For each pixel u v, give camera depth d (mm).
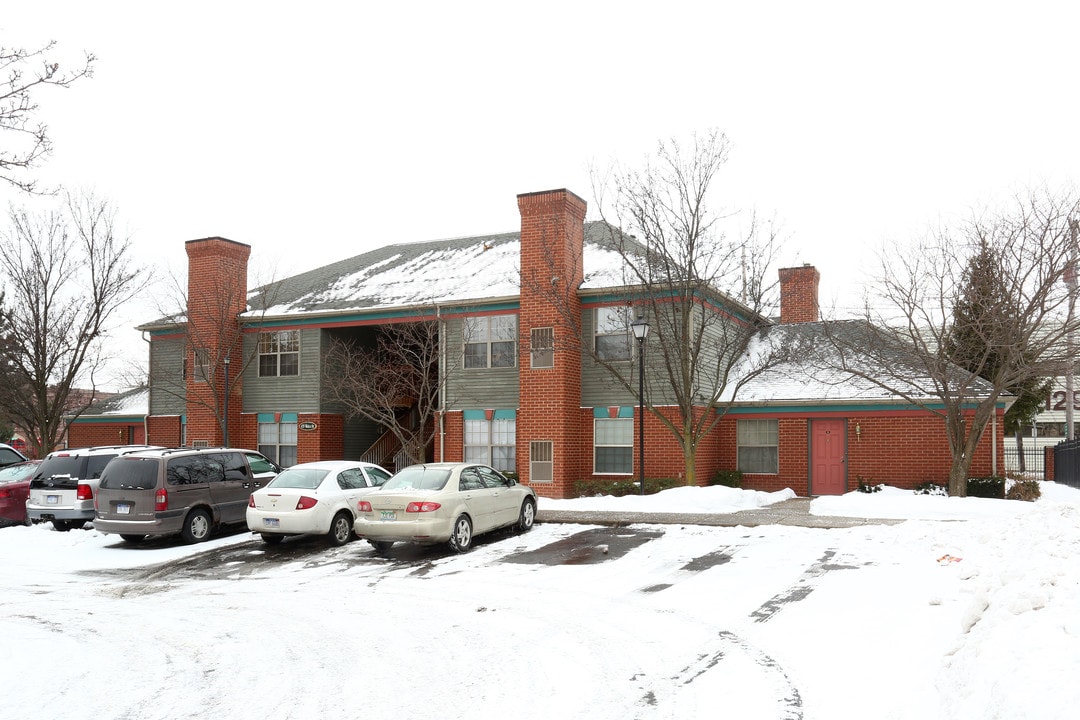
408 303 26688
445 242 33438
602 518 17219
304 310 28641
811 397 24312
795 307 30250
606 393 24344
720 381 25984
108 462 17844
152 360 32062
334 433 28875
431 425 29969
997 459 22828
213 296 29219
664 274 22516
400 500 14391
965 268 19875
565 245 23812
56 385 31188
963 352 21797
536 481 23922
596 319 24578
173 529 15789
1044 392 30469
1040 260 18000
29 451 52062
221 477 16953
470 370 26016
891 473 23438
